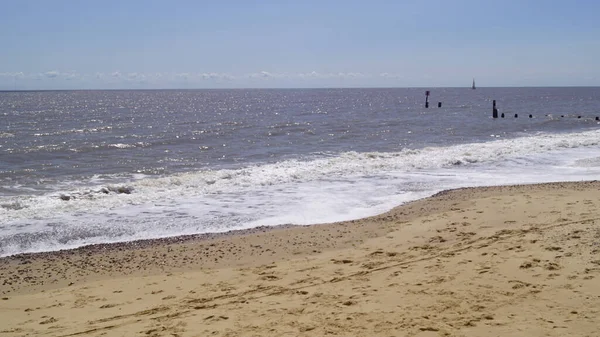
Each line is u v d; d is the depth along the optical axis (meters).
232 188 14.89
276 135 33.09
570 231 8.68
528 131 35.91
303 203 13.05
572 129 37.38
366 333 5.29
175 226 10.96
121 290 7.18
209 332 5.52
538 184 14.91
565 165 18.97
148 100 125.25
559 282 6.34
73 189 15.66
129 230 10.63
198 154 24.27
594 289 6.02
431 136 32.53
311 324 5.60
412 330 5.29
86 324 5.94
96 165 20.91
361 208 12.57
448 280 6.76
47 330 5.80
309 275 7.45
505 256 7.61
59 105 92.25
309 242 9.55
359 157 20.84
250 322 5.75
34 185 16.42
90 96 171.38
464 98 123.69
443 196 13.59
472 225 9.95
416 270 7.33
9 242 9.73
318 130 36.28
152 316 6.11
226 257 8.77
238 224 11.15
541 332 5.04
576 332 5.00
